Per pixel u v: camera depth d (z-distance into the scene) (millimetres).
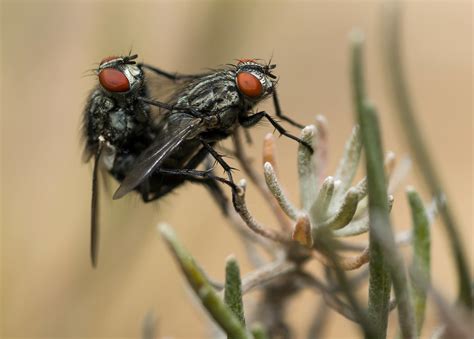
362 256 76
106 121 90
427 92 158
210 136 89
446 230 75
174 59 110
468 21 169
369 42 151
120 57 90
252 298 85
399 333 75
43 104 117
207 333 83
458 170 146
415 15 169
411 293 75
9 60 115
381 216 72
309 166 79
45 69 116
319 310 83
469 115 155
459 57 163
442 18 169
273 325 83
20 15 115
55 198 114
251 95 87
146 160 88
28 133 116
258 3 102
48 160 116
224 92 88
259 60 89
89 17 116
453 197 142
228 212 84
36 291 108
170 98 90
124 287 111
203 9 101
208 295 72
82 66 117
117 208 101
